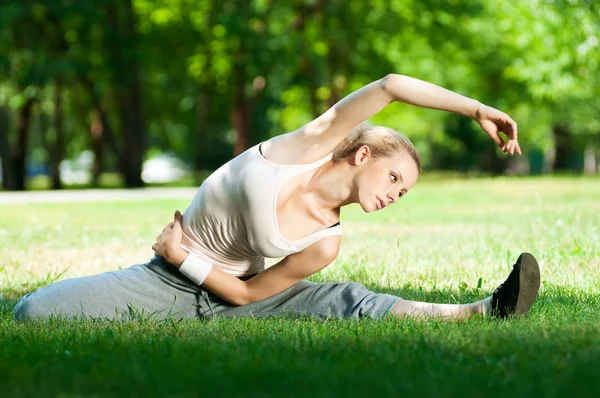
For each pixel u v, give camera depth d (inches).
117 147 1955.0
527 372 178.5
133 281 297.3
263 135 2684.5
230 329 259.6
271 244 278.8
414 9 1985.7
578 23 1578.5
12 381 179.5
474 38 2142.0
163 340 233.3
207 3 1900.8
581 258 485.1
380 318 282.7
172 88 2320.4
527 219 762.2
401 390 162.4
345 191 275.6
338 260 490.0
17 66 1766.7
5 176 1972.2
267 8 1876.2
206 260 292.5
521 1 1699.1
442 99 271.1
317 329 257.6
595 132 2805.1
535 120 2716.5
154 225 775.1
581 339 216.8
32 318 290.4
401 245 568.7
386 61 2023.9
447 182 1987.0
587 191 1380.4
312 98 2076.8
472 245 553.6
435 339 227.1
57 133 2102.6
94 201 1254.9
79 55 1820.9
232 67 1920.5
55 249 573.6
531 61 1736.0
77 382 174.2
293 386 166.4
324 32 1914.4
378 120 2289.6
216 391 163.0
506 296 276.4
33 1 1685.5
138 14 1975.9
